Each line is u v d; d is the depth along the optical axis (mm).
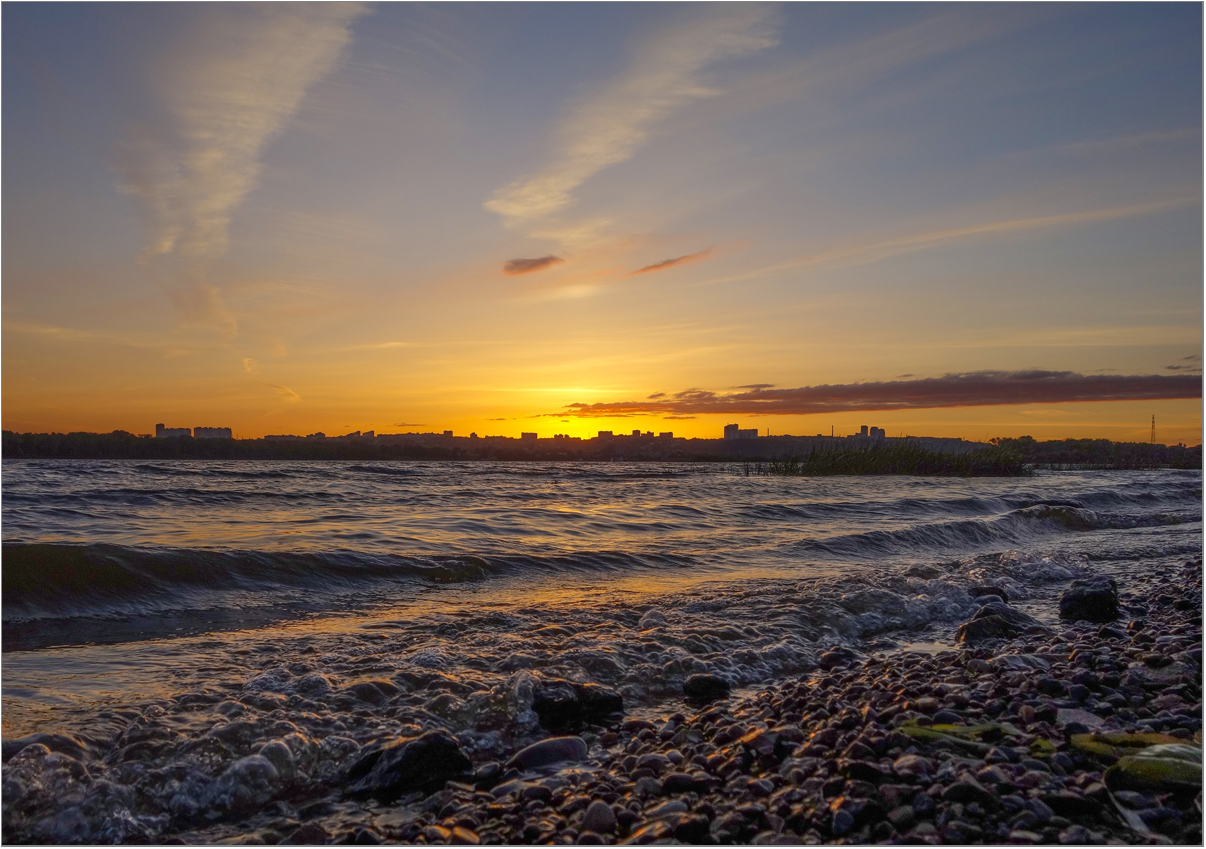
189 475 24828
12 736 3508
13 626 5812
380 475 27984
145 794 3143
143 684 4484
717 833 2736
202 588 7133
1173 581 8664
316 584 7613
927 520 14852
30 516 12555
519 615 6543
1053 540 13250
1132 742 3334
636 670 5070
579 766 3580
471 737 3926
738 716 4156
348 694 4312
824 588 7777
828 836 2715
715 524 14086
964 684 4543
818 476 31391
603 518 14680
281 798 3254
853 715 3865
